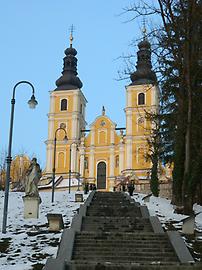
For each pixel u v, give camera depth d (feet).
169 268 45.32
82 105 312.50
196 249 56.65
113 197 108.47
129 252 53.21
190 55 82.43
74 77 310.45
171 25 83.35
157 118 110.63
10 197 124.57
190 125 82.53
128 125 281.95
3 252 56.34
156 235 58.90
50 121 301.02
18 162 266.36
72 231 58.44
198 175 83.46
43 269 44.19
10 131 72.02
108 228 66.13
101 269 45.24
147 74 88.99
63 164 291.58
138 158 274.98
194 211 88.94
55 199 120.78
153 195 141.38
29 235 66.39
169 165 128.67
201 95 87.81
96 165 293.02
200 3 81.82
